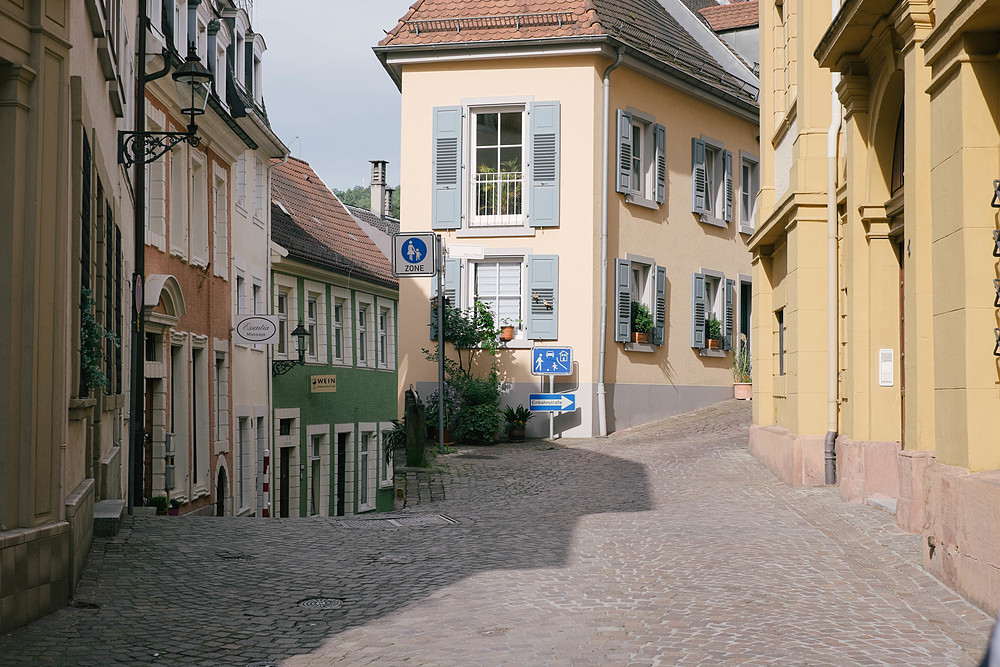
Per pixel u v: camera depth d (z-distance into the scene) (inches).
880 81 450.0
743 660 247.4
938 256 337.1
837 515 462.6
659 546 412.2
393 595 334.3
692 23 1188.5
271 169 1224.8
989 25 309.7
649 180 1000.2
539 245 926.4
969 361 315.3
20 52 290.2
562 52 913.5
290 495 1151.6
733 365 1124.5
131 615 303.0
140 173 539.2
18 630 282.7
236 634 287.6
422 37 936.3
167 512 633.0
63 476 307.4
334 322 1285.7
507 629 285.3
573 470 681.0
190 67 540.4
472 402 880.3
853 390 497.7
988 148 317.1
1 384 289.0
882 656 249.4
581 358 917.8
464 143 936.9
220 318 922.1
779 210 615.5
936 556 330.6
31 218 292.5
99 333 365.1
